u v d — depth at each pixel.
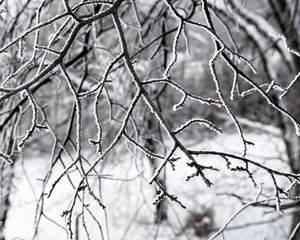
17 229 9.67
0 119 5.16
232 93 2.68
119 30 2.31
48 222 9.97
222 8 6.47
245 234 10.38
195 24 2.50
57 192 10.41
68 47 2.22
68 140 4.64
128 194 7.79
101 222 8.96
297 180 2.63
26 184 10.52
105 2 2.40
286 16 7.69
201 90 11.04
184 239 9.92
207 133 10.98
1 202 5.12
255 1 9.70
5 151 5.00
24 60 4.83
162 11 5.59
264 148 10.69
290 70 8.34
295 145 8.42
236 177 10.12
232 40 4.46
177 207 11.12
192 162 2.28
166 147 5.20
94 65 5.64
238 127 2.51
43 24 2.25
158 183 2.30
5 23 4.76
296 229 3.28
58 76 5.29
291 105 8.73
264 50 8.23
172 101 9.71
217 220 11.10
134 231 9.21
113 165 7.62
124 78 6.67
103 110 7.67
